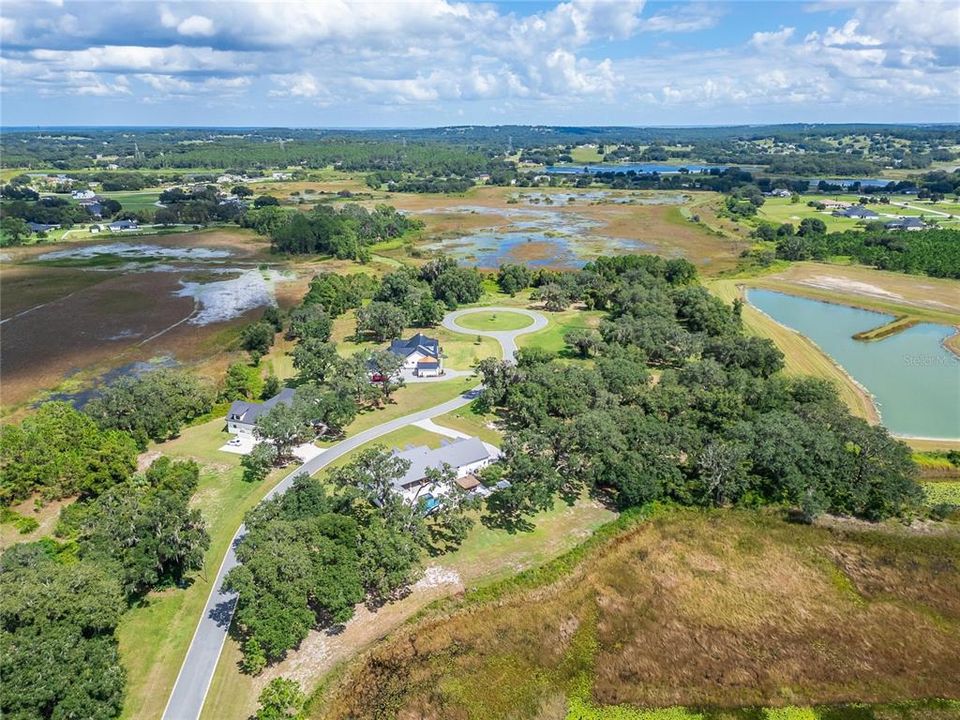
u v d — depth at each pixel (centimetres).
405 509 6931
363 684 5556
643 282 17362
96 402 9650
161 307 17088
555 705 5422
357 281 18350
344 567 6134
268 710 5041
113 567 6100
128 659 5691
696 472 8519
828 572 6988
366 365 11350
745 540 7500
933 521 7894
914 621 6328
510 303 17738
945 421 10488
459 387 11706
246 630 6034
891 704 5450
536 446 8188
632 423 8900
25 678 4631
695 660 5878
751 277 19900
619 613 6419
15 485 7994
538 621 6300
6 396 11581
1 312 16425
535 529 7669
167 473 8125
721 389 10131
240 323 15788
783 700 5484
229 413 9894
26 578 5444
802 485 7900
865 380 12225
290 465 8894
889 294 17838
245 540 6256
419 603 6481
